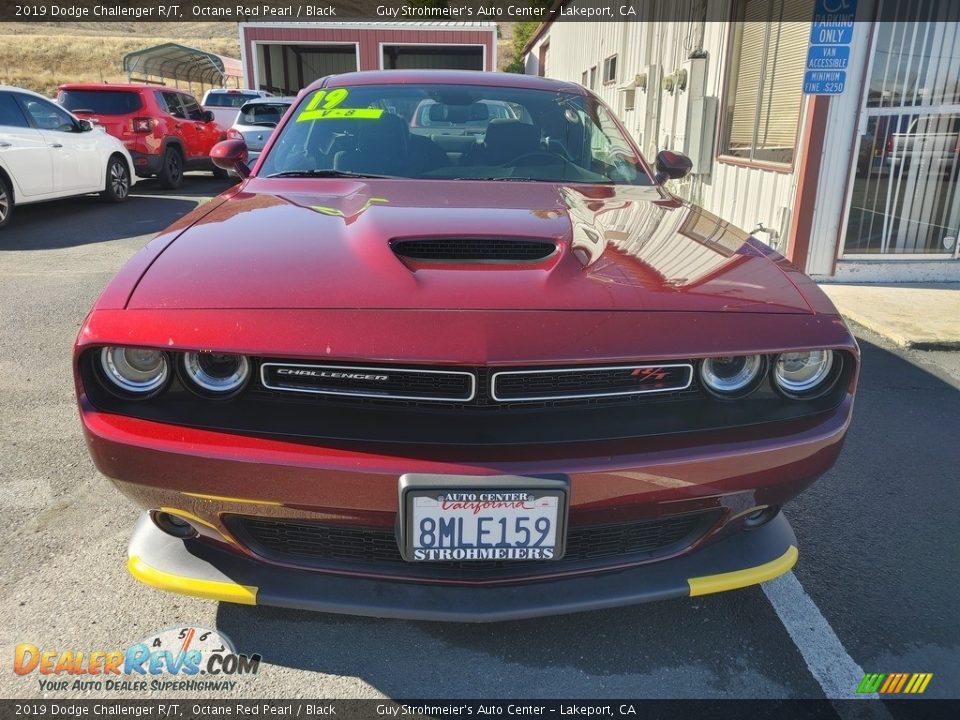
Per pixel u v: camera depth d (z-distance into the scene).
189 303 1.60
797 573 2.25
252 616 2.01
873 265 5.82
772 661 1.88
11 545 2.29
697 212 2.43
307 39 21.12
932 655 1.91
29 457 2.87
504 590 1.72
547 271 1.73
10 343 4.23
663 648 1.92
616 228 2.09
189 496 1.59
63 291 5.37
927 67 5.40
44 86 35.53
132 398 1.62
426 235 1.87
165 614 2.01
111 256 6.66
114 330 1.57
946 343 4.38
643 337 1.58
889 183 5.68
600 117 3.21
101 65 43.19
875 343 4.50
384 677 1.81
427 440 1.54
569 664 1.86
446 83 3.17
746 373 1.67
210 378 1.59
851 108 5.36
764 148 6.40
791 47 5.84
